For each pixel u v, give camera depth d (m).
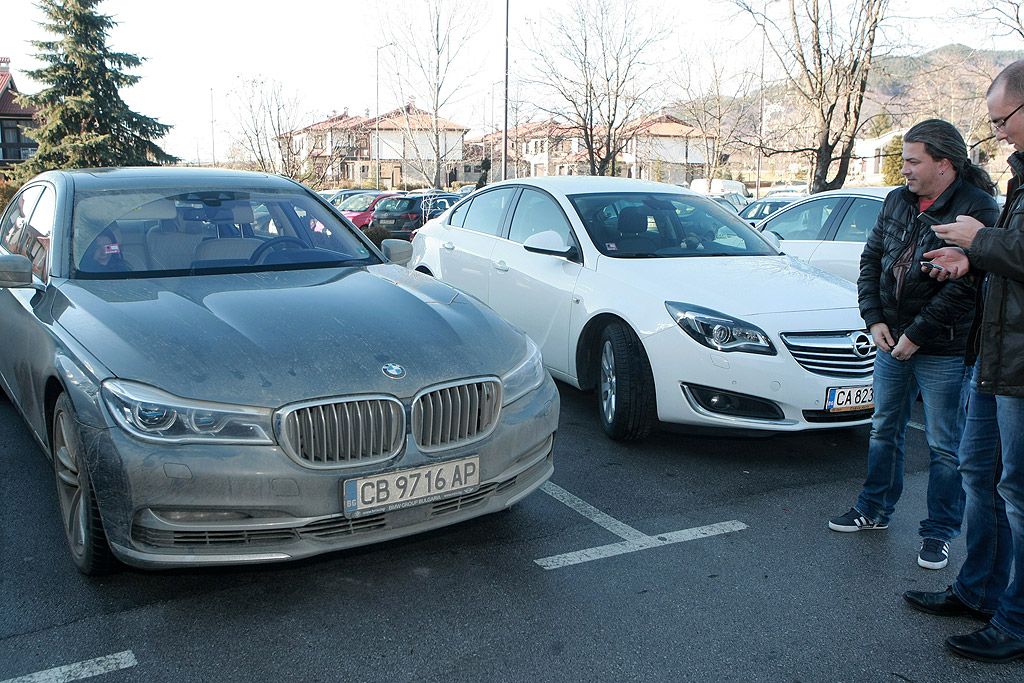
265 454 2.66
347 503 2.75
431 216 20.80
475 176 57.16
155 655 2.63
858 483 4.26
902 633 2.85
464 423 3.01
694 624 2.88
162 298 3.24
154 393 2.65
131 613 2.88
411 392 2.86
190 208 4.07
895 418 3.51
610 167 28.00
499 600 3.02
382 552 3.39
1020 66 2.43
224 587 3.08
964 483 2.90
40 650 2.65
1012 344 2.47
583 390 5.13
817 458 4.63
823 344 4.23
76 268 3.58
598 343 5.04
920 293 3.22
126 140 36.50
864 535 3.64
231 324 3.01
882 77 19.81
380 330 3.08
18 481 4.03
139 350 2.80
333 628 2.81
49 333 3.19
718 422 4.27
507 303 5.76
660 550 3.45
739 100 31.44
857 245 6.90
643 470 4.40
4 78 49.50
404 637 2.77
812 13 18.19
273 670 2.57
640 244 5.21
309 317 3.12
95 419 2.71
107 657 2.62
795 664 2.64
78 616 2.85
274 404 2.68
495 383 3.09
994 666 2.66
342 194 30.20
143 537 2.70
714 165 32.97
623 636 2.79
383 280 3.73
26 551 3.32
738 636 2.80
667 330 4.38
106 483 2.67
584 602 3.01
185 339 2.87
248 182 4.44
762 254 5.34
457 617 2.90
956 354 3.19
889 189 7.02
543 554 3.40
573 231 5.36
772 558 3.40
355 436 2.78
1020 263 2.37
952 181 3.11
